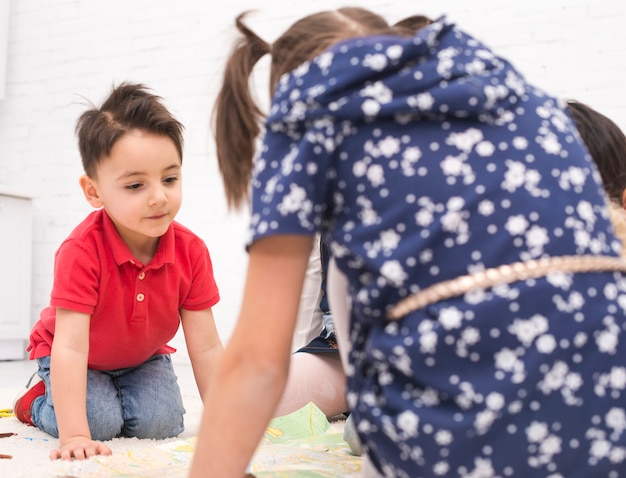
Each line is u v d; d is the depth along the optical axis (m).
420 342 0.63
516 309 0.62
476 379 0.62
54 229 3.82
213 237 3.46
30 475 1.14
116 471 1.12
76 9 3.84
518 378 0.61
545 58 2.99
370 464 0.76
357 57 0.67
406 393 0.64
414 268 0.64
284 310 0.67
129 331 1.56
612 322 0.65
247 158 0.81
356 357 0.71
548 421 0.63
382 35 0.74
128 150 1.45
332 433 1.42
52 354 1.44
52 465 1.21
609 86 2.91
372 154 0.66
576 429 0.64
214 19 3.56
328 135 0.66
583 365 0.64
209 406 0.68
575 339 0.63
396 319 0.66
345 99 0.66
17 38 3.95
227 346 0.69
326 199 0.68
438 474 0.63
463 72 0.68
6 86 3.95
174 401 1.65
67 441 1.36
